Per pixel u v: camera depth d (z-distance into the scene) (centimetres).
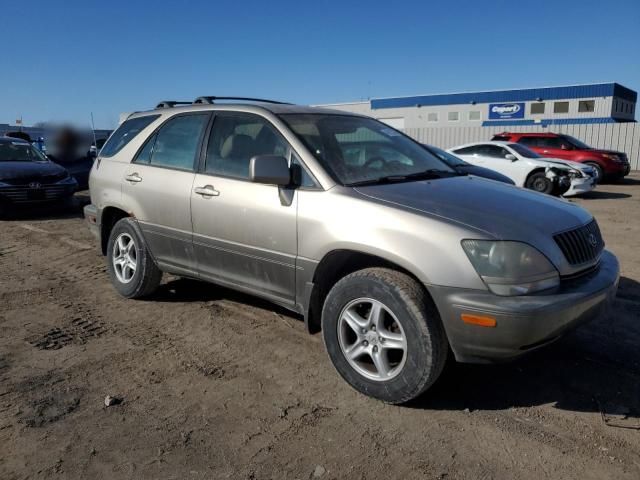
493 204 343
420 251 308
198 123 460
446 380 362
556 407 330
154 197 471
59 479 265
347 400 339
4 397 341
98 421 315
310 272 358
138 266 500
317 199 355
